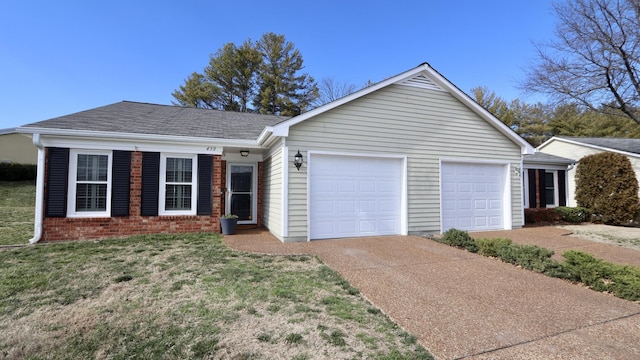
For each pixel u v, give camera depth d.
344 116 8.19
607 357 2.74
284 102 27.16
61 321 3.23
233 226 8.64
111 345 2.77
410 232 8.67
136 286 4.29
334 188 8.12
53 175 7.58
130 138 8.05
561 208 12.62
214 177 8.95
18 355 2.62
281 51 28.61
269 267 5.30
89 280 4.54
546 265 5.25
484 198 9.85
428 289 4.40
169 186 8.62
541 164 14.02
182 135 8.52
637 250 7.41
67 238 7.64
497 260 6.05
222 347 2.74
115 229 8.04
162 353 2.64
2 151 18.09
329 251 6.54
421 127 8.95
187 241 7.50
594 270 4.70
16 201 14.78
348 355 2.65
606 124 27.08
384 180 8.63
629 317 3.63
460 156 9.41
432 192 9.02
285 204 7.57
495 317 3.54
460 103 9.46
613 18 13.15
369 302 3.89
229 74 27.23
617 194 11.69
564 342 3.00
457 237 7.18
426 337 3.03
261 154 10.86
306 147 7.82
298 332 3.03
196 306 3.62
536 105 29.69
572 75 14.56
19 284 4.32
